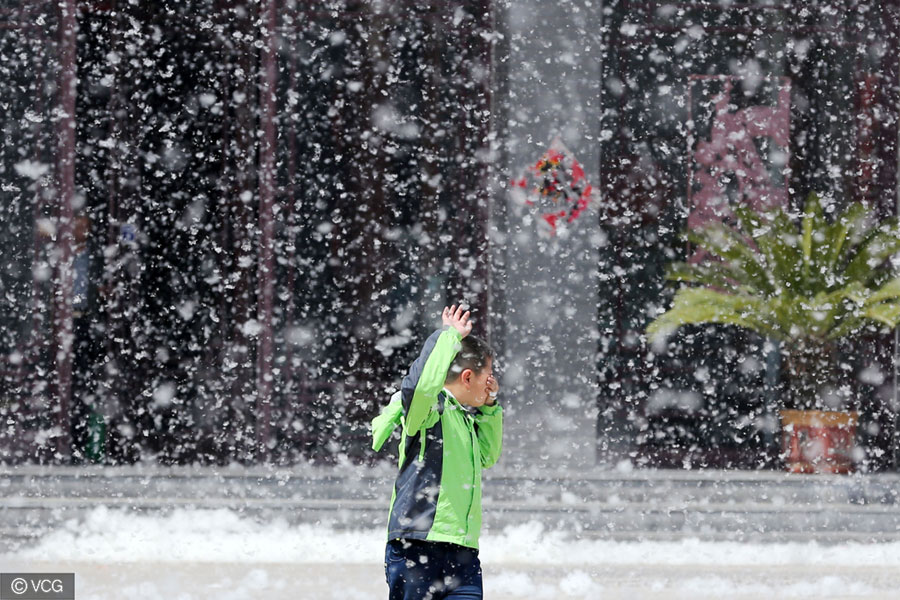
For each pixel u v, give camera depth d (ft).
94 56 113.19
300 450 114.21
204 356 114.32
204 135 114.21
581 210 110.01
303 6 113.80
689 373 115.55
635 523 89.15
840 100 115.03
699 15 115.24
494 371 109.40
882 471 111.65
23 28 112.16
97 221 113.39
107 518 88.48
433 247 113.29
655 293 115.14
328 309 114.62
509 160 110.42
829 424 106.01
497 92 110.42
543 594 67.67
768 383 115.34
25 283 112.37
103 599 64.75
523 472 103.45
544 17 109.81
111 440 112.88
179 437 113.60
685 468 113.09
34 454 111.34
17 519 87.71
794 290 107.04
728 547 82.48
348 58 113.80
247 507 91.25
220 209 114.42
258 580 70.23
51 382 111.96
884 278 109.09
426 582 41.19
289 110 114.21
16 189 112.47
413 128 113.39
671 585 70.38
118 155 113.60
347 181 114.21
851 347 113.09
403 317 114.11
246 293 114.52
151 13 113.50
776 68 115.34
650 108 115.03
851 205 107.55
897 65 113.60
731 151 115.34
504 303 110.01
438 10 112.78
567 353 109.29
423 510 41.04
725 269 109.40
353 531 87.10
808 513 91.04
